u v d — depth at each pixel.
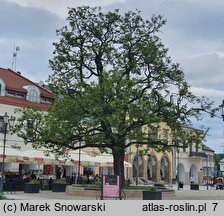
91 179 39.75
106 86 24.98
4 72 49.19
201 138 29.06
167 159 66.88
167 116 28.47
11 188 28.78
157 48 29.20
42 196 25.61
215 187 58.25
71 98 27.33
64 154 31.28
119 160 28.83
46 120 26.89
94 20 29.27
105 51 29.14
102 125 27.22
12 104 43.69
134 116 26.31
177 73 29.30
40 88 50.50
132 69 29.41
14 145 41.91
